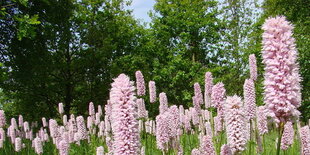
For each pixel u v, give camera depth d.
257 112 7.26
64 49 30.39
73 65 29.78
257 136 7.16
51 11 26.73
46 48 27.89
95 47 32.22
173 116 7.14
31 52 25.98
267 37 3.95
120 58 33.69
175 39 35.62
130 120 4.57
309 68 21.83
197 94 9.42
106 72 31.28
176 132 7.52
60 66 29.23
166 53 35.09
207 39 34.16
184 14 34.22
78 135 11.73
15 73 24.91
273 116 3.90
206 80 8.17
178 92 33.34
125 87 4.64
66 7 29.11
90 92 31.03
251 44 30.97
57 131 11.33
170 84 32.00
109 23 33.53
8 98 32.44
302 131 6.32
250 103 6.47
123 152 4.54
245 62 30.16
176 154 7.04
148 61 35.56
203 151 5.62
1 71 19.20
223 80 28.92
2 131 12.53
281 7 27.34
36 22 18.50
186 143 9.59
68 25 29.41
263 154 7.25
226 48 34.22
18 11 24.42
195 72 32.00
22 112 29.12
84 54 31.14
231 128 5.00
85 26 31.42
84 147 11.80
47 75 28.23
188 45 34.88
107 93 31.12
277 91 3.87
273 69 3.83
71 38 30.00
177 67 32.38
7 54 25.62
